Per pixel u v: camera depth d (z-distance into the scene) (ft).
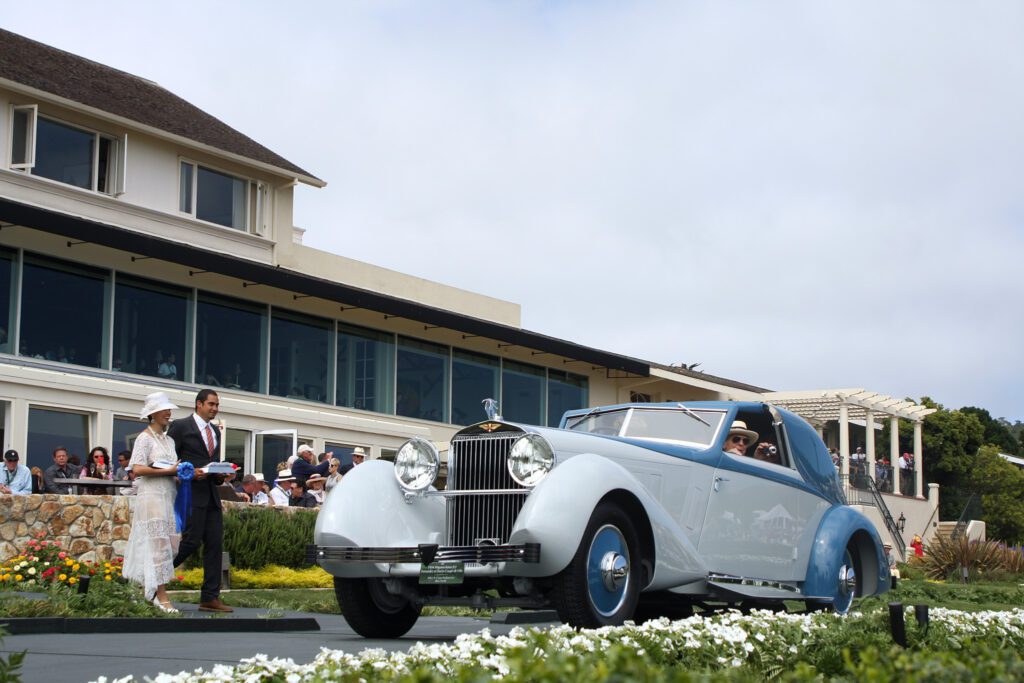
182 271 75.72
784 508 30.94
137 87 86.89
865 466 121.08
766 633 19.40
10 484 50.90
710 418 29.81
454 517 25.43
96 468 52.95
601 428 30.68
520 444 24.58
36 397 61.77
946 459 169.37
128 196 77.56
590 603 24.03
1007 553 89.04
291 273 77.30
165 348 74.28
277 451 73.72
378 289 96.02
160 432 31.27
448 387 94.27
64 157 74.59
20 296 66.95
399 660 17.11
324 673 15.39
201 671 18.21
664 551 25.76
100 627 27.50
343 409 84.99
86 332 70.13
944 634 21.07
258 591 44.55
